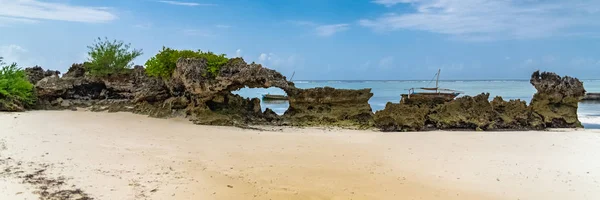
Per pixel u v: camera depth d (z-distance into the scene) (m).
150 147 16.53
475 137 21.89
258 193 11.34
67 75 32.12
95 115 25.73
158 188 11.33
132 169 13.02
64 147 15.47
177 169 13.31
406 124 24.88
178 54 26.94
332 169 14.05
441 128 25.92
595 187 12.48
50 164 12.99
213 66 24.95
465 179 13.20
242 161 14.84
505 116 26.80
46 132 18.41
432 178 13.26
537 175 13.75
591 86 131.25
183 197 10.74
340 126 25.77
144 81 31.02
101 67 31.22
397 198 11.27
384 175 13.48
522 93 80.94
